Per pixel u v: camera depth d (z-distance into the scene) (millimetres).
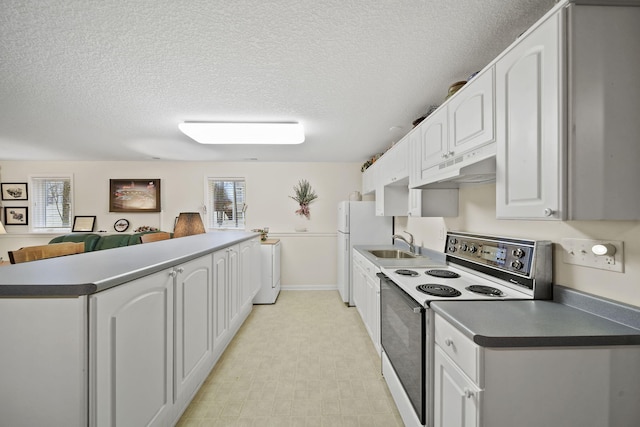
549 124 881
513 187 1035
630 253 965
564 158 841
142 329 1188
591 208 838
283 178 4422
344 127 2602
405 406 1481
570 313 1089
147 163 4363
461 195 2074
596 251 1051
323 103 2047
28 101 1990
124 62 1498
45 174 4258
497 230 1666
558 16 850
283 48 1384
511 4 1107
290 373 2062
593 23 839
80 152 3676
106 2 1071
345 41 1335
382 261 2289
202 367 1764
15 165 4230
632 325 942
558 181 851
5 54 1410
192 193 4387
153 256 1490
